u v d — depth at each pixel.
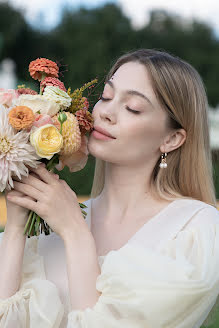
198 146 2.08
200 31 19.70
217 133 10.45
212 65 19.17
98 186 2.35
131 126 1.87
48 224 1.80
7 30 20.48
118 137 1.88
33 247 2.03
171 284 1.56
